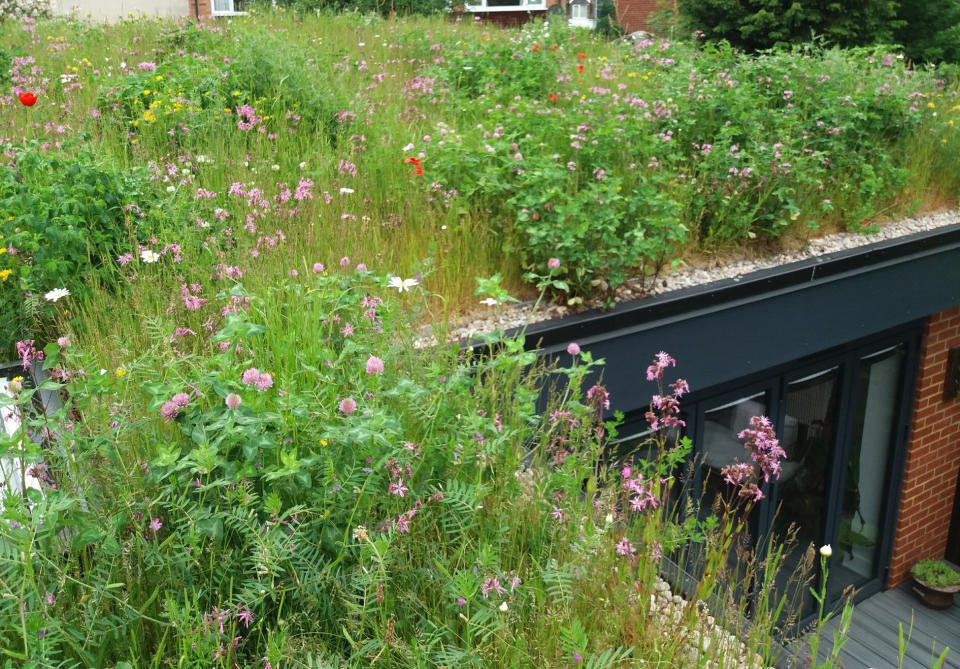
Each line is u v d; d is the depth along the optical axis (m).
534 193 5.15
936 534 8.60
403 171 5.66
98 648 2.07
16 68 7.67
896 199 7.41
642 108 6.94
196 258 4.14
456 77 8.71
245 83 6.86
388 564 2.31
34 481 2.56
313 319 3.16
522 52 9.13
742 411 6.45
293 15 12.56
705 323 5.33
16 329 3.77
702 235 6.13
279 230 4.46
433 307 4.64
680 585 2.90
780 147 6.28
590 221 4.91
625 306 5.00
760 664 2.50
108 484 2.34
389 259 4.72
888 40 14.41
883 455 7.90
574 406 3.02
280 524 2.29
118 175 4.47
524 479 2.97
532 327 4.61
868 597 7.94
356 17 12.72
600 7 20.33
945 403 8.10
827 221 6.80
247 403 2.48
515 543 2.66
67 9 15.24
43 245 3.87
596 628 2.50
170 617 1.96
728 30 14.69
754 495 2.73
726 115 6.93
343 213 4.88
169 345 3.01
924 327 7.63
